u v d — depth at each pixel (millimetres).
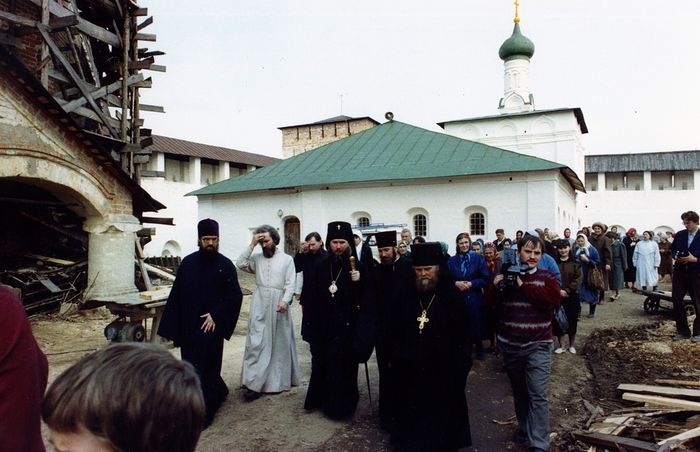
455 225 19500
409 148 22266
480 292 7715
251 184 23219
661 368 6906
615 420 5016
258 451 4680
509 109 36375
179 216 29531
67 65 10117
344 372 5406
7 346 1653
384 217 20578
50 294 10891
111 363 1092
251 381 5977
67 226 12094
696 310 8203
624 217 37875
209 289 5523
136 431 1035
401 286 4578
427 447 4137
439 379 4277
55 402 1064
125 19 11945
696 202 36344
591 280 11031
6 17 8914
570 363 7512
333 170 22078
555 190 18188
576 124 34094
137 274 12367
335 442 4844
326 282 5621
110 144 11812
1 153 8172
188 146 31172
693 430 4320
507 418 5520
